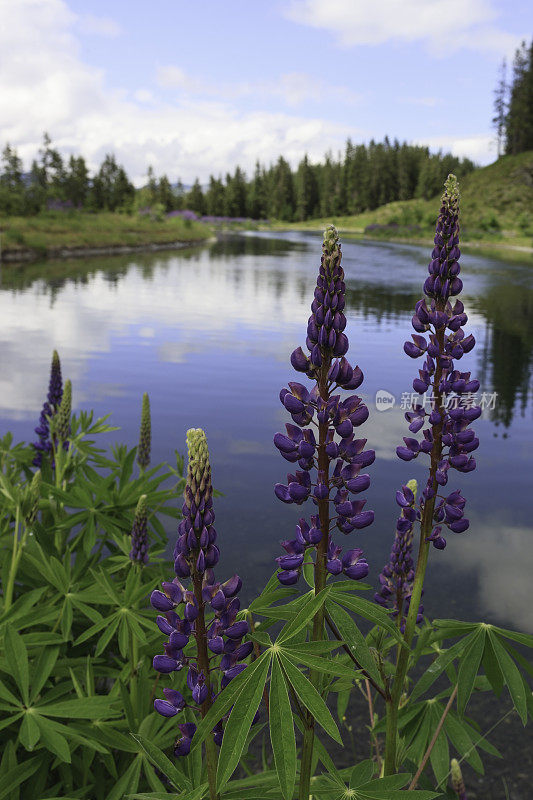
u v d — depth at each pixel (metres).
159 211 79.56
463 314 2.41
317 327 1.86
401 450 2.46
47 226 53.50
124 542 3.57
